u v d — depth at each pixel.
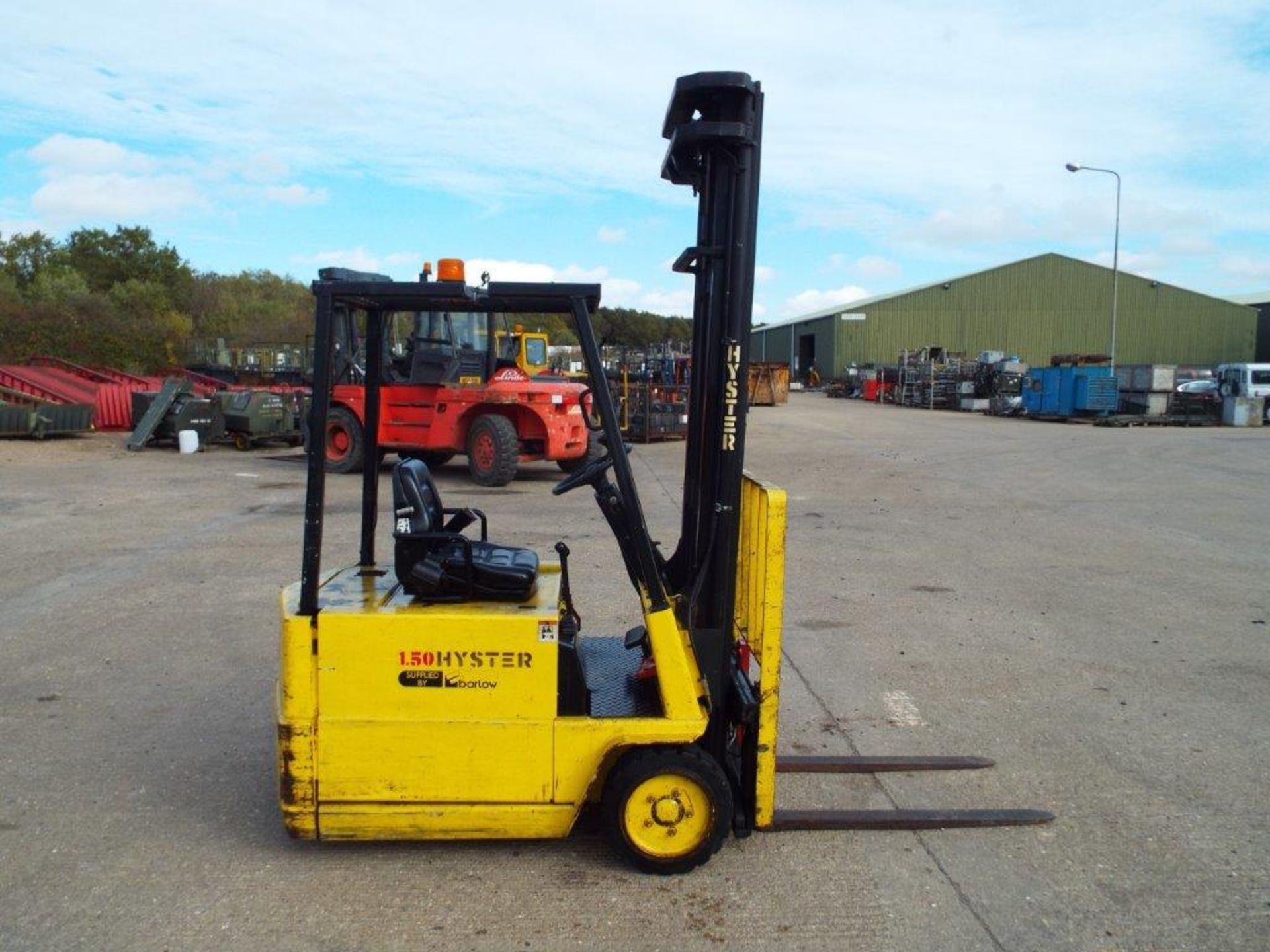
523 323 20.98
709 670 3.73
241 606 7.16
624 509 3.54
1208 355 57.34
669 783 3.50
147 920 3.27
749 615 3.88
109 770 4.45
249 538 9.72
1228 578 8.55
